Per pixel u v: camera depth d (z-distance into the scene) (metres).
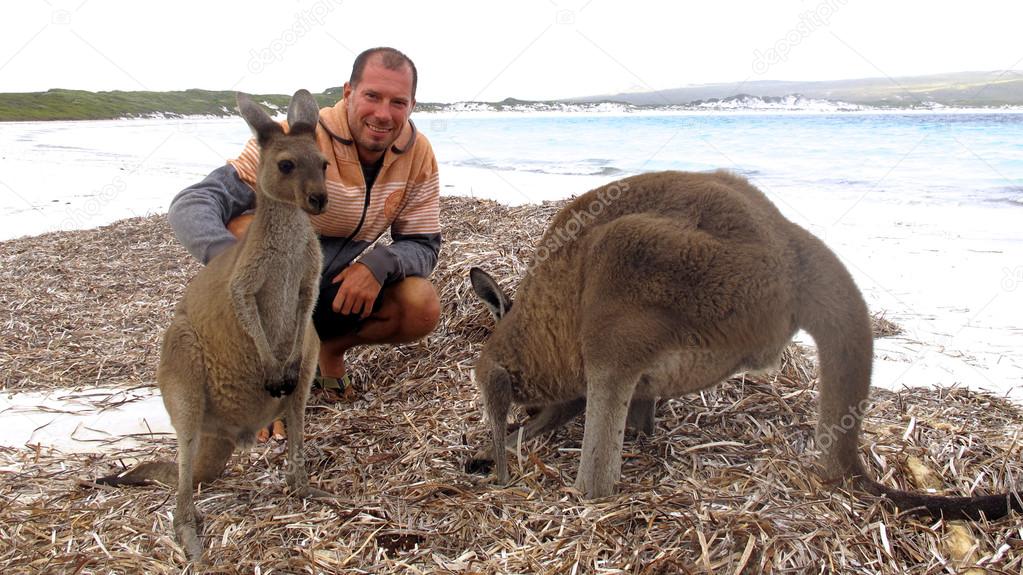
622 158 10.15
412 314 2.21
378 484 1.74
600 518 1.51
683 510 1.51
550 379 1.80
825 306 1.59
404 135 2.15
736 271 1.58
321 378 2.25
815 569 1.37
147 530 1.52
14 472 1.82
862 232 4.63
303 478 1.64
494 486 1.72
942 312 3.04
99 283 3.77
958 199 5.87
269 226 1.55
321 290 2.17
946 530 1.49
